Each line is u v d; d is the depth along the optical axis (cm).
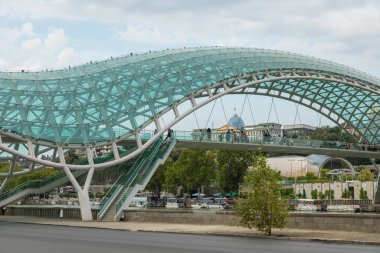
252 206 4294
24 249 3050
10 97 6762
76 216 6844
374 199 11600
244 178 4447
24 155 6481
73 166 6762
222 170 13138
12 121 6606
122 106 7469
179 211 5788
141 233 4538
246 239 3909
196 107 7969
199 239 3884
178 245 3350
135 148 7725
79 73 7788
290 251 2998
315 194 14375
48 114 6900
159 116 7669
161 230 4812
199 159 13150
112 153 7431
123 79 7712
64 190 17900
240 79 8712
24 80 7138
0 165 16112
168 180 13875
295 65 9425
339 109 11612
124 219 6328
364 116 11894
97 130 7125
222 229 4834
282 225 4284
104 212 6488
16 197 7094
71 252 2889
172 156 18375
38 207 7619
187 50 8981
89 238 3919
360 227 4450
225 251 2964
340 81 9912
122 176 7156
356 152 10362
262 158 4412
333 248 3238
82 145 6969
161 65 8194
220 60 8738
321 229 4694
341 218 4584
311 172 19362
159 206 8919
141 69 8006
